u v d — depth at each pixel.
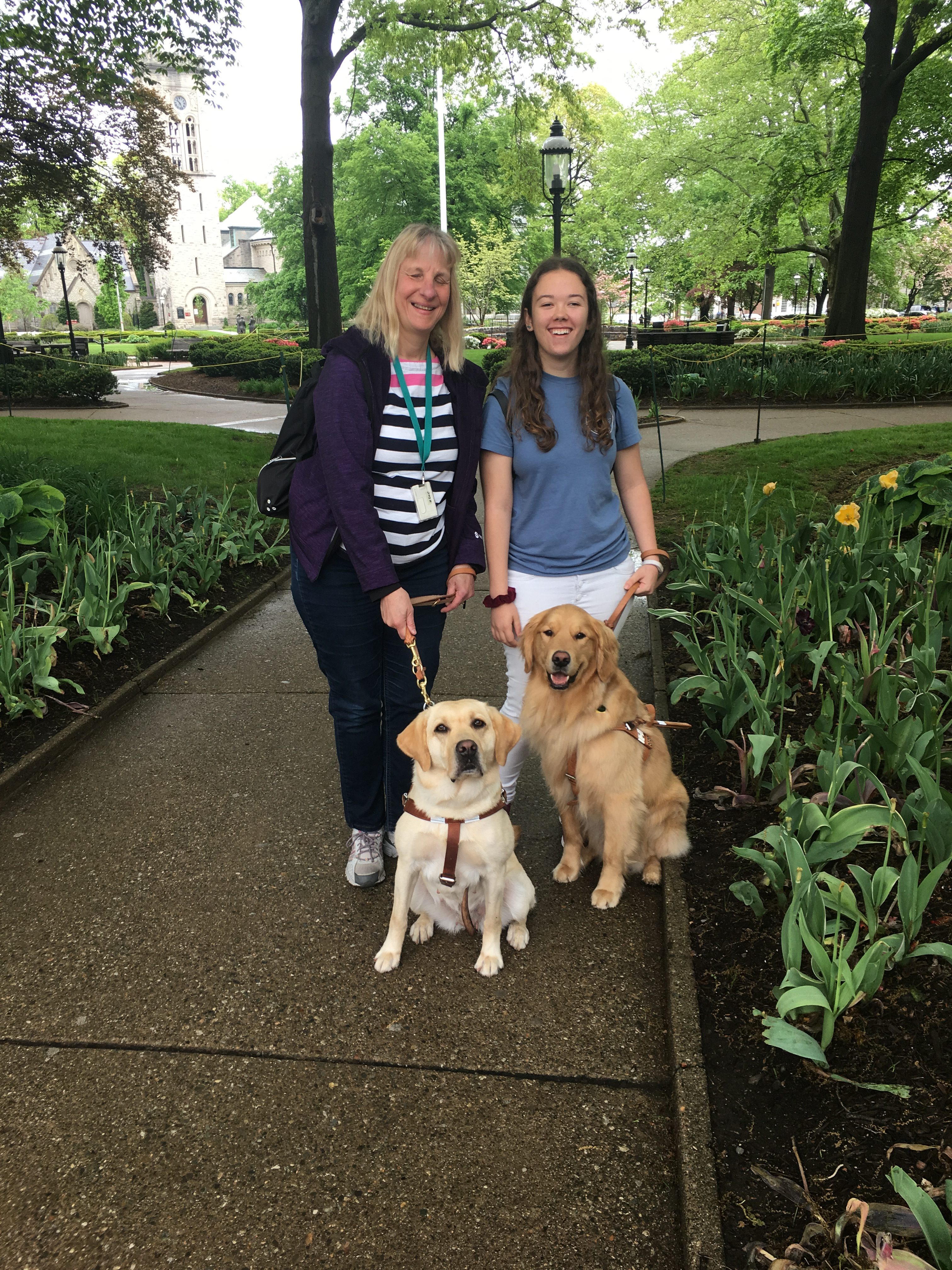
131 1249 1.85
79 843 3.46
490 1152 2.08
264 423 15.47
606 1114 2.18
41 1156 2.07
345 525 2.62
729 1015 2.36
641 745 3.01
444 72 19.41
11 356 21.20
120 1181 2.01
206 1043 2.43
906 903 2.24
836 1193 1.79
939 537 5.82
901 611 4.50
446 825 2.58
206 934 2.91
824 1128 1.96
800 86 29.31
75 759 4.17
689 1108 2.07
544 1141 2.10
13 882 3.20
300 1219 1.91
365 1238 1.87
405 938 2.92
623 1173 2.01
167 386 22.98
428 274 2.59
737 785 3.56
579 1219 1.90
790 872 2.38
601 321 2.86
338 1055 2.38
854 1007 2.23
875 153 18.64
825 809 2.97
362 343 2.68
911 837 2.70
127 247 23.00
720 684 3.63
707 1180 1.88
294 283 49.75
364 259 41.62
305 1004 2.58
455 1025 2.50
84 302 80.38
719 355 16.95
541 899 3.14
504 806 2.70
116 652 5.21
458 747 2.49
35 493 5.67
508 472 3.01
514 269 43.66
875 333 25.52
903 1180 1.57
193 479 9.45
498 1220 1.90
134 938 2.88
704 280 40.34
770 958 2.54
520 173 21.97
